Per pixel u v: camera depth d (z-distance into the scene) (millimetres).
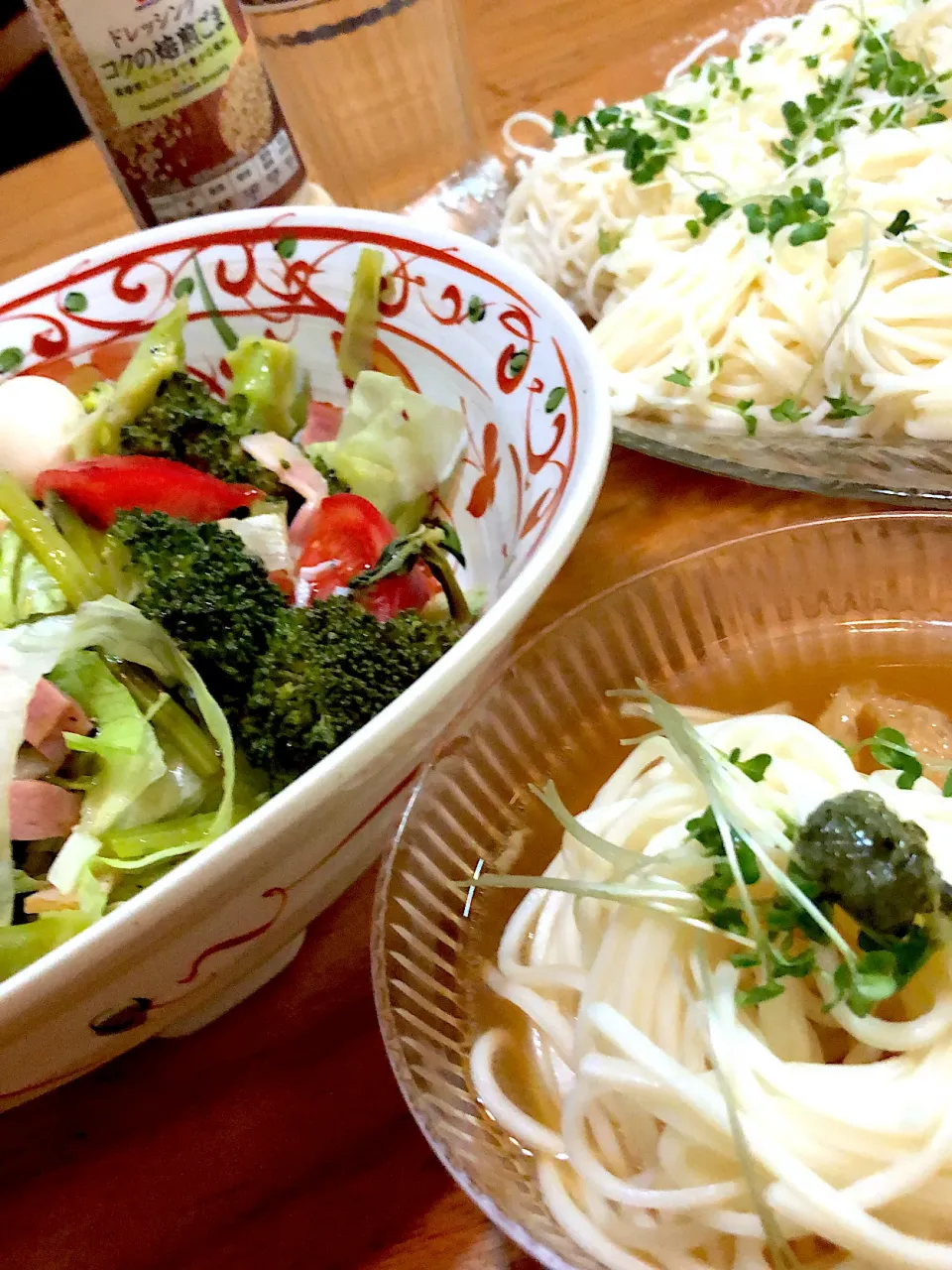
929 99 411
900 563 253
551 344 239
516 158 485
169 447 283
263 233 295
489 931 229
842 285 364
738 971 198
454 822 234
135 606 230
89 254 304
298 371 310
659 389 366
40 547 256
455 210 465
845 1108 184
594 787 245
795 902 189
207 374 316
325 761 169
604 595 255
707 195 398
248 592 231
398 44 428
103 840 216
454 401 272
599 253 429
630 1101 198
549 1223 186
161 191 338
